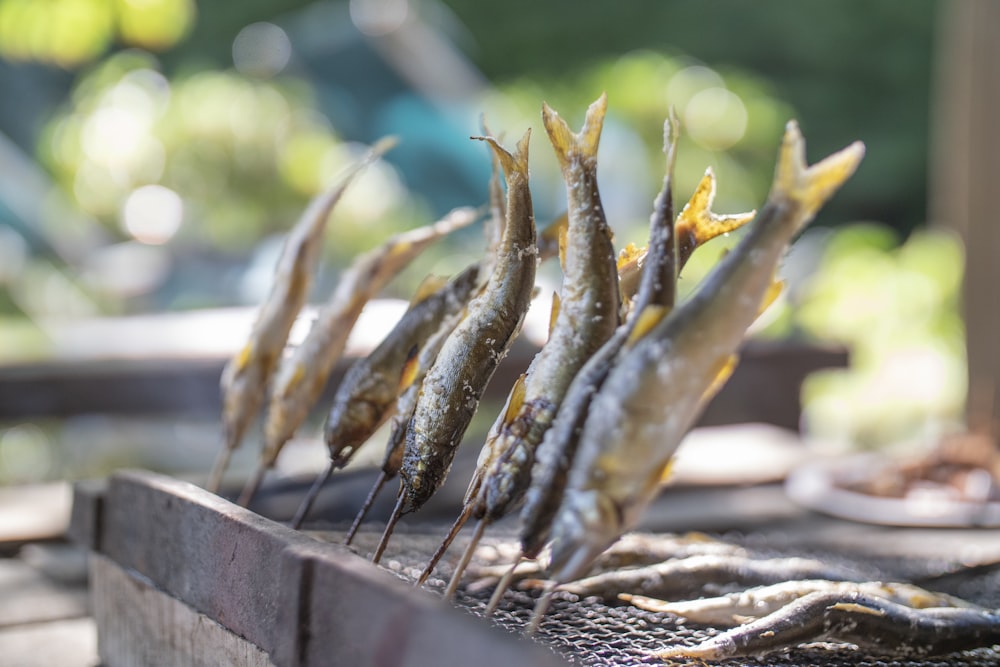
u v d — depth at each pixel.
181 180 7.61
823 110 17.66
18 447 6.21
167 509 1.53
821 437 7.64
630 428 1.00
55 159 8.26
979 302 4.26
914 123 17.53
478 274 1.56
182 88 8.09
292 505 2.58
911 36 17.28
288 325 1.80
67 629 2.27
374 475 2.75
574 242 1.18
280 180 7.60
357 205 7.48
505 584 1.13
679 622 1.53
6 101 12.71
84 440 6.25
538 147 8.33
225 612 1.33
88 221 8.17
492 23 17.77
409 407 1.47
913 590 1.60
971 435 3.70
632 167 8.92
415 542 2.00
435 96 8.78
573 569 1.00
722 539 2.53
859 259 8.57
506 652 0.86
